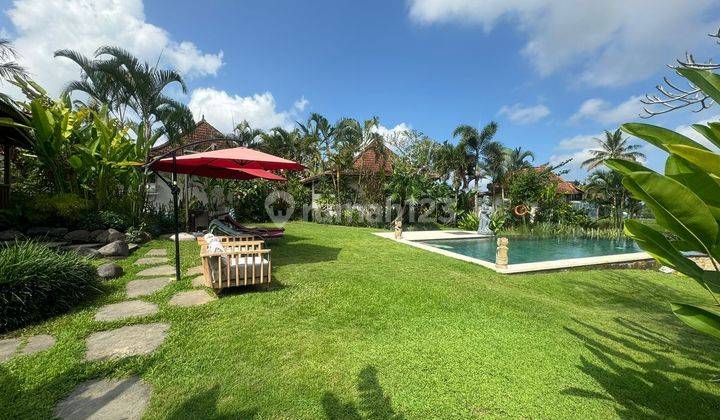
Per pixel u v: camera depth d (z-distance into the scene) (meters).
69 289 4.51
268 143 23.20
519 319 4.73
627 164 1.80
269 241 10.63
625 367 3.50
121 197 10.55
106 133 9.09
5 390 2.68
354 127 21.09
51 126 8.32
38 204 8.09
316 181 21.12
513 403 2.72
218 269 4.82
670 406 2.86
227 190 16.98
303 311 4.47
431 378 3.01
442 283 6.28
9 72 9.11
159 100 12.59
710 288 1.58
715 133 1.54
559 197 25.02
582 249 16.22
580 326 4.72
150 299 4.81
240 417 2.46
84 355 3.23
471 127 24.50
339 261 7.94
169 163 7.54
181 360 3.18
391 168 23.16
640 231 1.74
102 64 11.33
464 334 3.99
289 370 3.06
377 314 4.53
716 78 1.59
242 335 3.70
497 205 26.66
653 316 5.76
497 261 8.40
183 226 12.43
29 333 3.70
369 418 2.49
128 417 2.44
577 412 2.67
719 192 1.48
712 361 3.79
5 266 3.90
